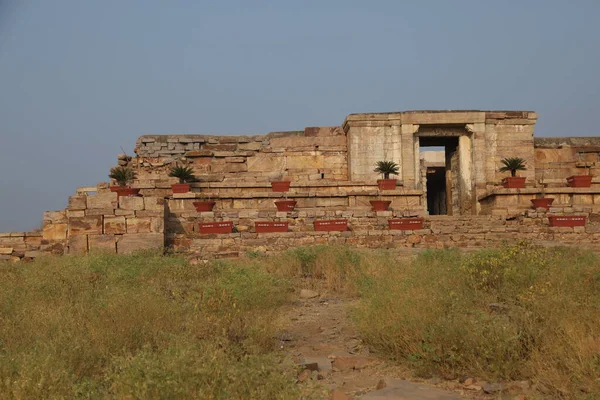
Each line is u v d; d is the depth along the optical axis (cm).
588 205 2745
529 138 3181
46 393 566
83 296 1087
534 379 650
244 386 558
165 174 3250
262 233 2320
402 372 735
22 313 917
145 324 843
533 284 1029
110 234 2134
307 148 3288
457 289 1038
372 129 3152
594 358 635
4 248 2191
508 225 2495
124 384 552
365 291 1177
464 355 712
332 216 2553
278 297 1215
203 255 2120
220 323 861
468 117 3122
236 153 3306
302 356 821
